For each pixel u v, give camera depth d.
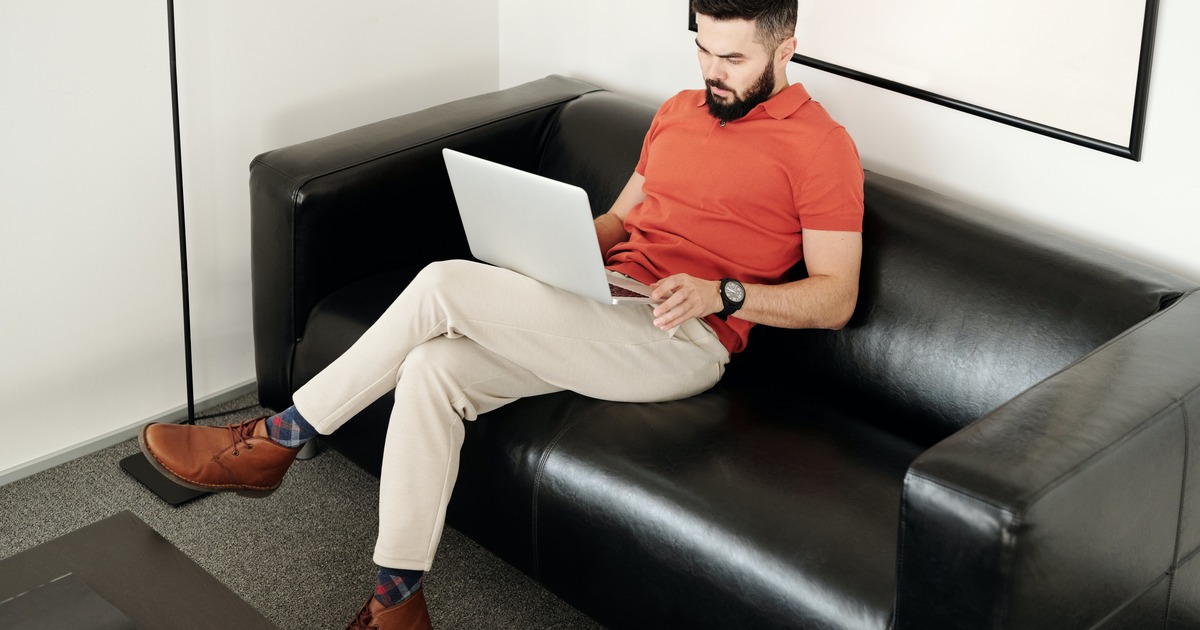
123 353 2.51
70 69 2.24
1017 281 1.90
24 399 2.38
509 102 2.61
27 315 2.33
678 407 1.94
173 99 2.28
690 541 1.64
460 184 1.92
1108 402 1.47
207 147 2.51
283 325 2.31
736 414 1.92
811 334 2.10
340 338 2.20
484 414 1.93
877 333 2.02
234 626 1.37
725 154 2.05
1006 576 1.28
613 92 2.70
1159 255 2.01
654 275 2.07
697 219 2.07
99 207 2.37
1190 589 1.67
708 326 2.03
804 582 1.53
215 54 2.46
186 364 2.48
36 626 1.31
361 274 2.37
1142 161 1.98
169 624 1.37
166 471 1.91
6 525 2.23
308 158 2.29
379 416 2.09
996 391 1.88
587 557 1.79
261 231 2.29
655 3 2.67
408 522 1.79
